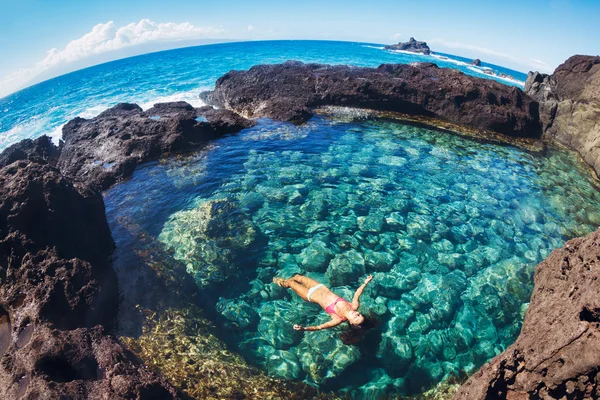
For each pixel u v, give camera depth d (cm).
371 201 1117
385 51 6856
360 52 6159
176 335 646
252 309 729
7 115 2600
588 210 1152
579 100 1631
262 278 805
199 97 2547
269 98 2034
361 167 1341
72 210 786
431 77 2000
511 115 1728
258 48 7100
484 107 1756
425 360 636
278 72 2261
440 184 1251
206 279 796
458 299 766
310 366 619
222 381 562
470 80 1870
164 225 970
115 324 659
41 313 565
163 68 4391
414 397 576
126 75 4056
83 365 492
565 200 1202
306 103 1941
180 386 534
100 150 1386
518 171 1397
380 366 623
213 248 882
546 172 1405
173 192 1133
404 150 1515
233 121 1655
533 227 1045
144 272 794
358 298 678
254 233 941
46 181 762
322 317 707
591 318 404
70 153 1434
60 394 428
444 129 1778
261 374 599
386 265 850
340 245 912
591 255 498
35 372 455
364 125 1777
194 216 1002
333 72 2181
